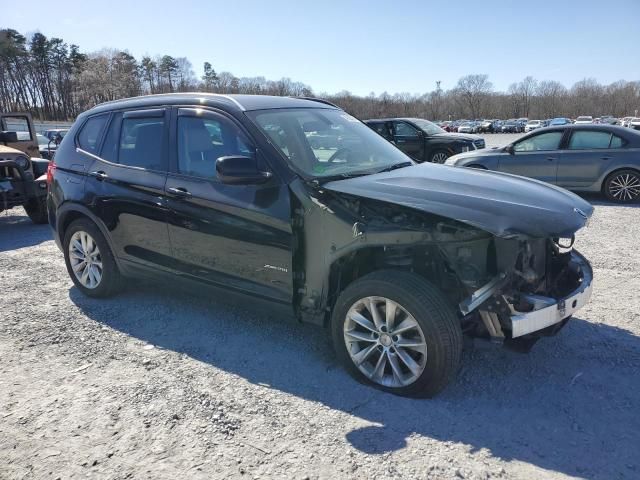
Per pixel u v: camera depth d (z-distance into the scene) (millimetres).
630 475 2527
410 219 3109
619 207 9359
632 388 3305
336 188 3361
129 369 3672
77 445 2834
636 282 5188
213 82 96250
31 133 11297
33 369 3688
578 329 4148
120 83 86875
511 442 2797
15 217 10289
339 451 2750
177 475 2588
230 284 3869
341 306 3352
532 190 3473
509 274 3000
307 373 3572
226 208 3736
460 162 10961
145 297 5078
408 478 2539
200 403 3219
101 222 4641
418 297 3031
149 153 4320
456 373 3477
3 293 5293
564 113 119375
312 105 4543
